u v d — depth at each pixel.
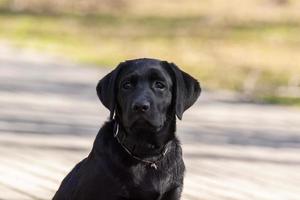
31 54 24.33
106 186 6.37
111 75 6.70
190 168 9.81
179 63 21.97
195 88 6.86
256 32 29.06
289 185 9.14
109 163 6.38
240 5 34.34
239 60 22.89
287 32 28.97
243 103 16.11
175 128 6.74
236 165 10.11
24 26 31.58
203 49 25.30
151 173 6.48
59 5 36.44
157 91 6.57
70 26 31.72
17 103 14.91
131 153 6.45
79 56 23.95
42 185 8.74
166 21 32.53
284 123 13.78
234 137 12.16
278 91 17.67
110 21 33.06
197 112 14.57
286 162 10.44
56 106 14.71
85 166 6.56
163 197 6.62
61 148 10.75
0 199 8.11
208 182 9.13
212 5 35.03
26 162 9.87
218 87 18.09
